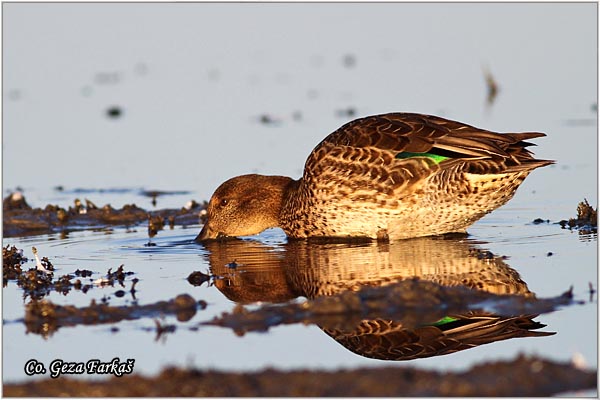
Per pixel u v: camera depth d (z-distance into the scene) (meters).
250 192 15.84
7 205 18.31
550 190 17.92
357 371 9.30
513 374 9.05
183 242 15.58
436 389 8.82
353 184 14.20
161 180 20.28
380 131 14.16
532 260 13.14
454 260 13.24
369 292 11.60
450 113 24.83
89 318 11.33
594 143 21.38
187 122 25.70
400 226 14.34
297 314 11.15
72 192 19.77
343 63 33.25
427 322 10.85
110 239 15.90
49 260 14.30
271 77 31.61
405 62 32.62
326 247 14.54
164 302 11.70
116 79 32.03
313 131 23.80
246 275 13.04
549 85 28.27
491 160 13.47
